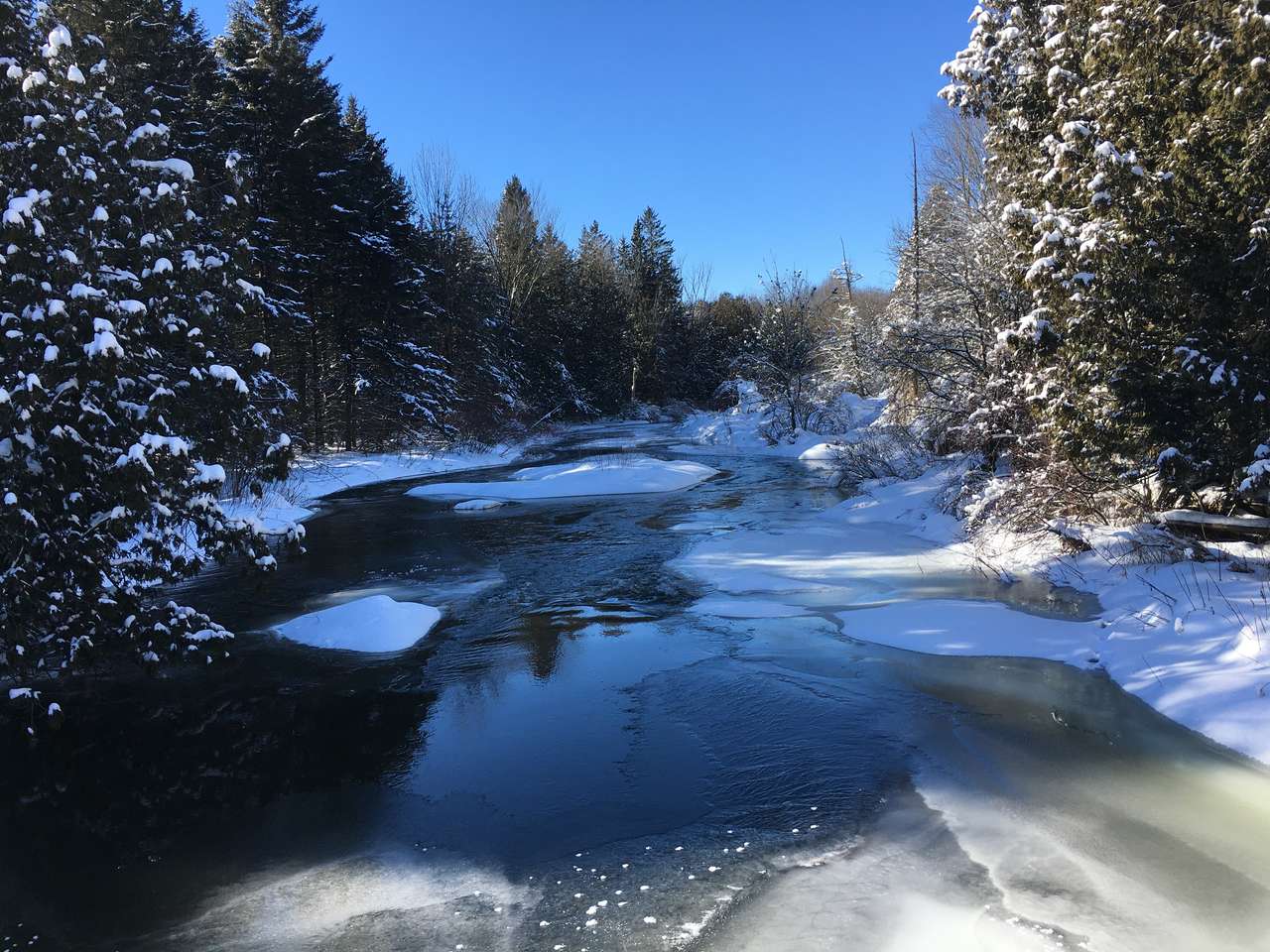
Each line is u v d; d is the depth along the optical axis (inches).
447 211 1387.8
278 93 874.8
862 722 201.2
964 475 456.4
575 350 2085.4
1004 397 445.4
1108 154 247.3
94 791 179.5
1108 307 262.1
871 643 266.5
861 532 474.6
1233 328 247.1
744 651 262.8
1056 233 263.4
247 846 152.8
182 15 863.1
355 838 154.2
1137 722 194.4
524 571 397.7
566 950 115.5
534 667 254.7
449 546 469.1
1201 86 242.1
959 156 812.0
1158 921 117.3
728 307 2706.7
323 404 1069.8
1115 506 353.1
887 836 146.2
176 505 245.1
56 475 213.6
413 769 185.0
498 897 131.3
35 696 205.3
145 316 228.1
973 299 519.5
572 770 180.9
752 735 195.8
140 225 248.1
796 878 133.1
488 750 193.6
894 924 118.6
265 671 259.1
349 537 504.1
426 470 964.0
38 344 211.2
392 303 1024.9
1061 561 335.6
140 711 228.1
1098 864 133.8
